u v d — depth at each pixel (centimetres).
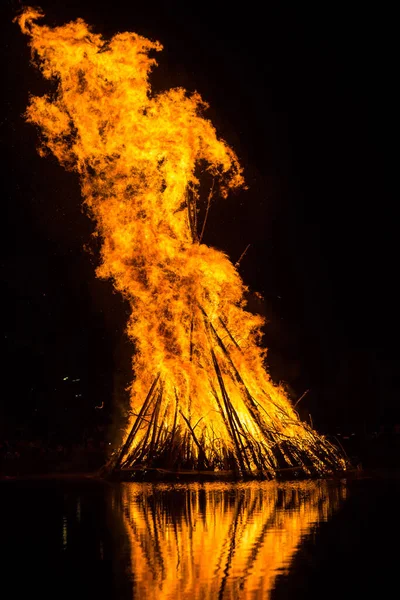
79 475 2020
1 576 939
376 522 1220
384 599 827
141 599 838
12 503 1512
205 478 1838
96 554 1042
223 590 863
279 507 1392
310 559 986
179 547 1068
